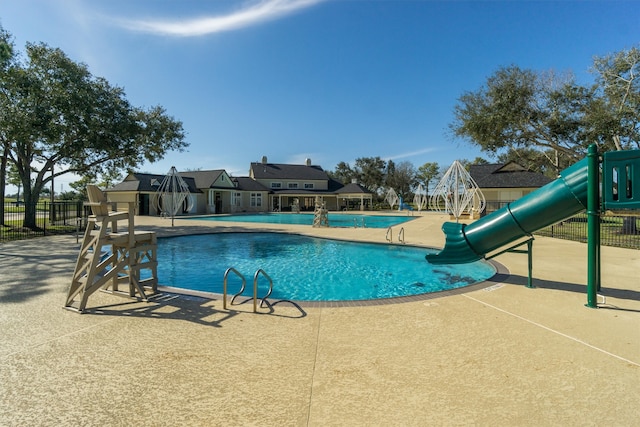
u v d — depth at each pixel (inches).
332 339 158.9
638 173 194.4
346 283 343.3
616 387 117.6
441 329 171.9
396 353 144.3
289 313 195.6
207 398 110.1
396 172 2596.0
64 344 150.3
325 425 96.7
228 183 1644.9
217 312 195.8
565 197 230.2
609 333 166.7
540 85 738.2
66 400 108.0
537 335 164.2
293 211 1770.4
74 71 624.1
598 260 235.9
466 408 105.3
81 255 206.2
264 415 101.3
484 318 188.4
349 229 765.3
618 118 649.6
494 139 788.6
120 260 213.9
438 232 708.7
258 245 569.9
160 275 373.4
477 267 384.8
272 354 142.6
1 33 586.9
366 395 112.6
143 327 171.5
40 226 747.4
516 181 1348.4
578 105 730.2
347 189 2022.6
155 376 123.6
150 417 100.0
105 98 674.8
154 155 819.4
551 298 227.8
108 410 103.2
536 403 108.0
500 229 258.1
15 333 162.4
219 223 954.7
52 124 578.9
